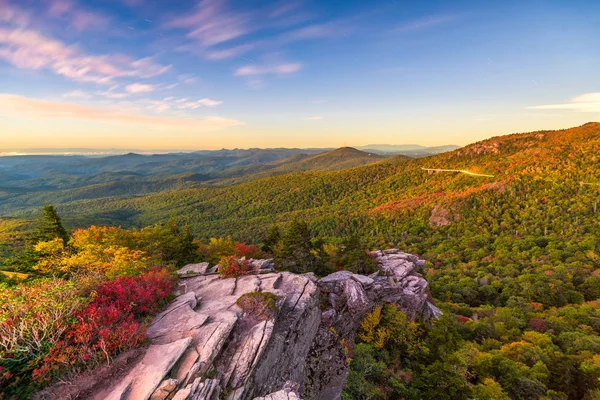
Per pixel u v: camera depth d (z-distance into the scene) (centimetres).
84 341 1252
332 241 16112
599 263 9744
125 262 2794
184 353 1334
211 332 1495
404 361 3375
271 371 1603
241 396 1284
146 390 1093
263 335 1581
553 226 14350
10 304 1298
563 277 8506
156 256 3947
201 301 2033
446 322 3058
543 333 5375
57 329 1271
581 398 3550
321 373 2236
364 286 3556
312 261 4462
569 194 16712
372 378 2942
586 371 3672
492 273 10312
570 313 6091
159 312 1784
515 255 11875
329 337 2488
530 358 4003
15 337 1159
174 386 1117
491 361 3672
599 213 14150
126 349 1327
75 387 1124
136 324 1401
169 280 2308
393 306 3716
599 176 16938
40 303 1312
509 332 5319
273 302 1862
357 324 3466
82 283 1777
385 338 3488
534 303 7162
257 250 5388
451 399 2412
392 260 5119
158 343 1429
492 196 18562
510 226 15375
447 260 12419
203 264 3216
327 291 3450
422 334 3656
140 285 1886
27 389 1095
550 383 3706
